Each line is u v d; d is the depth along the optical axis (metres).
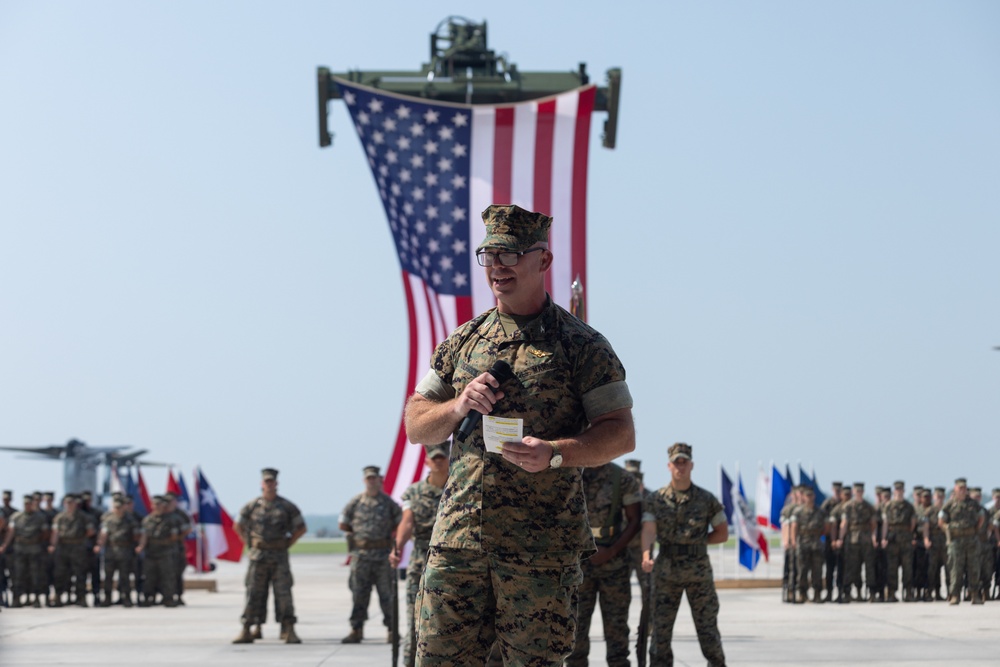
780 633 16.19
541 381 5.03
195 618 21.12
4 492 27.64
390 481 21.38
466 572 4.99
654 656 10.89
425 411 5.19
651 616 10.96
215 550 32.28
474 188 21.69
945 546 24.80
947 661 12.49
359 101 21.91
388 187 21.92
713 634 10.82
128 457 53.06
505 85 27.94
